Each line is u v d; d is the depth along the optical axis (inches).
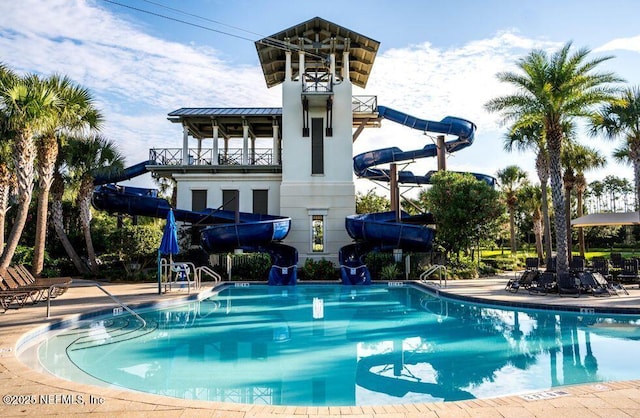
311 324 470.3
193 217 1066.1
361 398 245.0
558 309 515.2
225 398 245.8
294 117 1103.6
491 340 385.7
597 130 888.3
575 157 1144.8
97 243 1082.7
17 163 658.2
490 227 979.9
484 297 591.5
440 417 179.0
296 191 1084.5
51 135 758.5
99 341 386.0
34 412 184.4
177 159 1150.3
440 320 487.8
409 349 357.7
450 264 975.0
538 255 1584.6
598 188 3435.0
